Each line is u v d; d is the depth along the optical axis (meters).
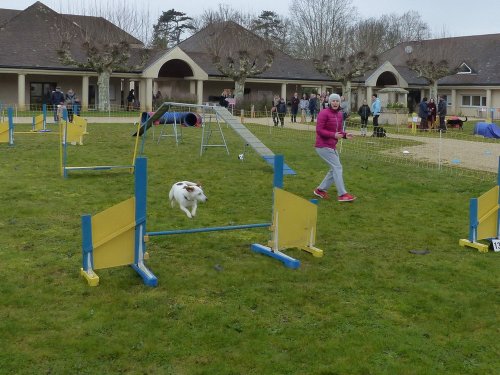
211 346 4.94
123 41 40.44
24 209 9.39
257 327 5.33
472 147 20.78
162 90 48.22
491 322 5.57
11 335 4.98
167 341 5.00
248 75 42.84
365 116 26.41
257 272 6.79
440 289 6.39
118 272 6.59
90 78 43.16
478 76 49.25
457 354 4.94
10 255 7.06
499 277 6.83
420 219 9.55
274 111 29.25
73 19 48.53
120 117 33.88
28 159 15.11
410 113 49.69
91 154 16.41
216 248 7.67
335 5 73.19
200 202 9.96
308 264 7.16
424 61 47.69
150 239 7.91
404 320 5.58
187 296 5.99
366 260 7.35
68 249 7.37
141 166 6.40
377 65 48.97
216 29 53.41
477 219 7.99
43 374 4.41
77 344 4.86
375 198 11.20
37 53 40.50
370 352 4.91
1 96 40.31
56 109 29.27
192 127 26.75
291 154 17.36
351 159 16.56
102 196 10.63
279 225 7.35
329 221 9.27
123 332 5.12
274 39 78.75
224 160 15.71
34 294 5.87
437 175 13.92
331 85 49.69
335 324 5.44
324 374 4.57
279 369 4.61
